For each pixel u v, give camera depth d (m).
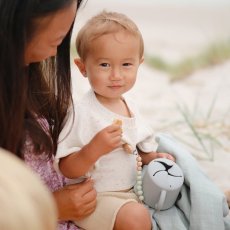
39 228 1.01
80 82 4.23
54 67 2.18
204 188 2.16
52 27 1.83
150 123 3.95
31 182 1.05
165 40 7.52
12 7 1.73
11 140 1.90
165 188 2.09
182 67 5.71
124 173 2.21
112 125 2.00
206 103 4.48
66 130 2.11
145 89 4.99
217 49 5.98
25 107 2.00
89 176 2.18
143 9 9.84
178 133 3.70
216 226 2.09
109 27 2.10
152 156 2.35
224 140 3.55
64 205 2.08
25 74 1.98
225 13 9.54
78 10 2.16
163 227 2.10
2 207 0.98
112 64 2.12
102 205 2.12
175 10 9.91
